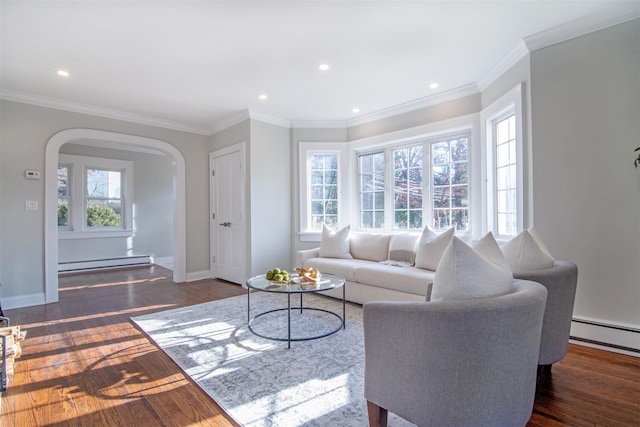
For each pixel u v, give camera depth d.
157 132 4.50
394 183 4.22
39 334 2.61
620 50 2.19
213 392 1.74
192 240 4.80
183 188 4.71
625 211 2.19
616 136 2.21
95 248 5.82
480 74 3.09
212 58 2.71
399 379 1.19
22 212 3.45
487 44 2.54
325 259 3.82
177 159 4.67
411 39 2.45
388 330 1.21
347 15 2.13
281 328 2.70
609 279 2.25
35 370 2.01
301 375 1.92
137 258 6.17
